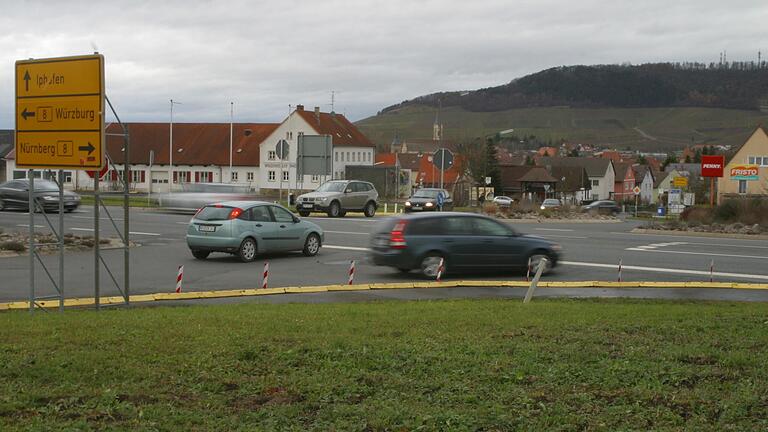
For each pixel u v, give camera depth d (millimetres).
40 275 18672
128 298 14055
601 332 10219
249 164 94750
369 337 9648
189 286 17359
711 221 44156
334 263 22000
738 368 8148
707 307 14078
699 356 8633
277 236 22625
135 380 7504
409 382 7523
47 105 12562
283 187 94500
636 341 9602
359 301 15133
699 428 6285
